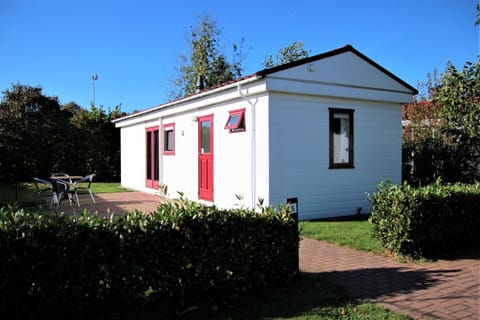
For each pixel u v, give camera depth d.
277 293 3.91
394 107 10.14
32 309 3.05
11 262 2.95
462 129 8.49
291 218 4.18
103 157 19.25
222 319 3.27
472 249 5.87
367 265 4.98
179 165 11.95
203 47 30.28
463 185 6.37
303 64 8.23
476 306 3.61
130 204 10.65
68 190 9.88
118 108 20.16
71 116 20.92
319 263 5.06
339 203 9.09
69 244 3.15
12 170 16.27
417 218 5.32
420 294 3.92
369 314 3.38
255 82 8.06
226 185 9.49
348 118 9.31
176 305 3.52
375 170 9.77
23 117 16.70
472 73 7.84
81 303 3.20
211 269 3.69
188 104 10.89
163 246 3.48
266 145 8.05
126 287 3.35
